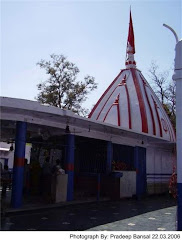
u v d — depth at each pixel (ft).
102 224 26.53
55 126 37.50
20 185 32.09
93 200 41.47
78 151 51.44
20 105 28.99
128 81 69.10
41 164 52.08
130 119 62.39
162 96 94.79
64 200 37.55
